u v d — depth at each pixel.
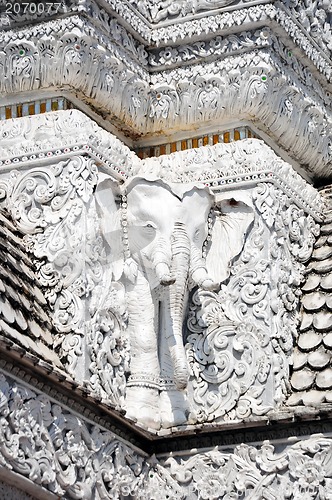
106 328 11.54
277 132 12.52
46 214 11.67
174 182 12.19
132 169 12.11
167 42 12.42
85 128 11.73
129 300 11.84
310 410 11.23
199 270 11.80
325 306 12.19
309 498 11.23
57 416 10.77
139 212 11.83
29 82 12.03
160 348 11.84
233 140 12.34
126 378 11.71
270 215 12.05
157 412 11.70
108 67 12.09
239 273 11.99
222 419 11.72
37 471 10.51
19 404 10.42
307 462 11.30
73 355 11.30
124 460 11.46
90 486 11.03
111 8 12.06
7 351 10.25
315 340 12.04
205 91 12.30
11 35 12.05
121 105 12.27
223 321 11.91
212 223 12.15
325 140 13.04
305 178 13.22
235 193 12.13
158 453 11.73
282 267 12.14
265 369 11.75
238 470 11.48
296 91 12.45
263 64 12.12
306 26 12.62
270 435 11.45
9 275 11.07
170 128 12.51
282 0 12.27
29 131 11.88
